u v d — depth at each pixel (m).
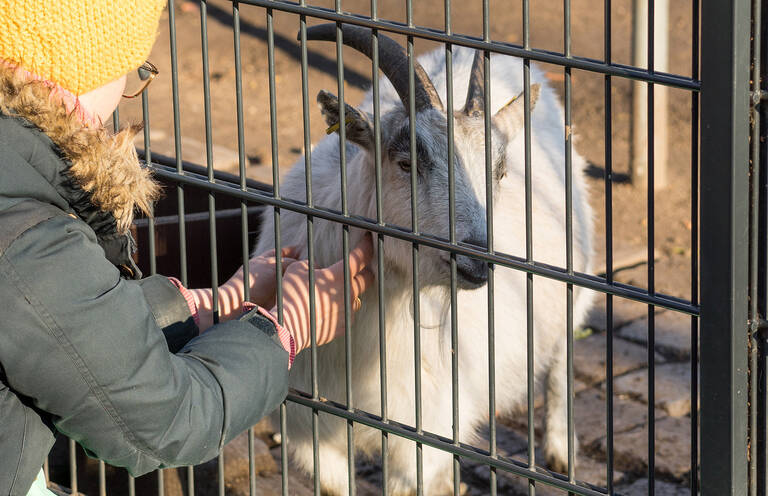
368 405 3.10
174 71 2.03
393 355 3.02
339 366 3.08
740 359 1.48
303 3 1.84
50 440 1.46
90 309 1.32
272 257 2.22
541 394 4.39
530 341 1.75
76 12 1.31
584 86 8.16
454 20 9.51
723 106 1.42
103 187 1.41
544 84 4.14
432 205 2.89
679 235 5.86
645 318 4.88
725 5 1.39
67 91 1.40
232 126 7.48
